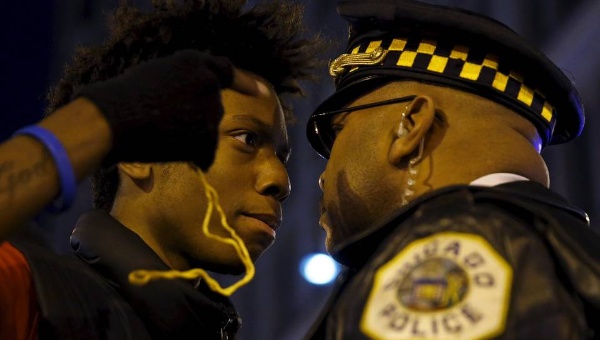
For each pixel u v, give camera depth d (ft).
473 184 3.61
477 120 3.97
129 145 3.38
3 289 3.92
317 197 11.64
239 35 5.00
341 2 4.33
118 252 4.38
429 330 2.96
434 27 4.07
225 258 4.59
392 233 3.46
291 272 11.74
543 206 3.48
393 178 3.96
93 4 12.92
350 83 4.24
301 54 5.21
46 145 3.25
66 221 11.92
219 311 4.48
